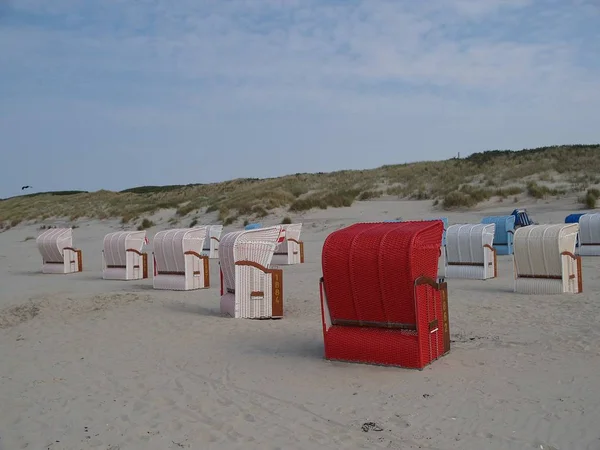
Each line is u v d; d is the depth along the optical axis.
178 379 8.06
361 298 8.12
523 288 13.59
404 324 7.93
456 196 35.56
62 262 24.61
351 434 5.74
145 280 20.34
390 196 44.38
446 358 8.25
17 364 9.35
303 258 23.45
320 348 9.32
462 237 16.94
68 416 6.81
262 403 6.86
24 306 14.43
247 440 5.76
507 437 5.45
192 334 10.77
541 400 6.36
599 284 14.31
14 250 38.03
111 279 21.00
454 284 15.91
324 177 61.22
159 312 12.94
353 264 8.03
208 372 8.33
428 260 8.14
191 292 16.16
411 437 5.59
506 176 42.59
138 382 8.02
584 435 5.38
